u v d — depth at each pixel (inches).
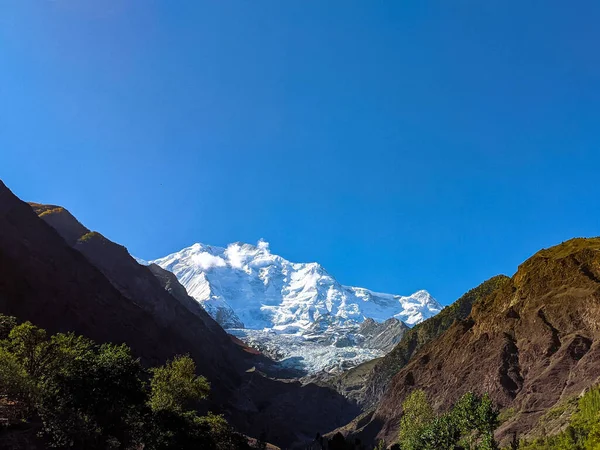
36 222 6043.3
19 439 1831.9
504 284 6397.6
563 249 5920.3
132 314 6535.4
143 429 2246.6
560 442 3024.1
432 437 3518.7
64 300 5172.2
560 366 4308.6
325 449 4443.9
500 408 4480.8
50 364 2150.6
